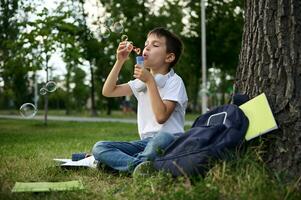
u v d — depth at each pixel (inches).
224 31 900.0
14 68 584.4
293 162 126.6
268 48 138.3
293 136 128.6
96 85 1130.0
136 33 795.4
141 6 801.6
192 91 1227.9
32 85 1114.1
